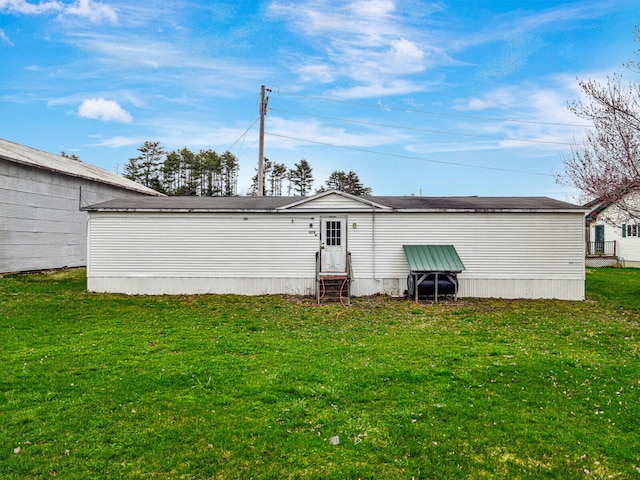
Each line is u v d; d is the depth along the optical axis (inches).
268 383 236.4
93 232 585.0
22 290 557.0
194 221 586.9
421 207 577.0
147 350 303.0
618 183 525.7
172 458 159.8
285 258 585.0
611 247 1088.8
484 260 572.7
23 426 182.4
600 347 326.3
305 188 2201.0
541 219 569.9
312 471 153.6
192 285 585.9
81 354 289.9
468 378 249.1
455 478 150.6
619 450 168.7
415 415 198.7
